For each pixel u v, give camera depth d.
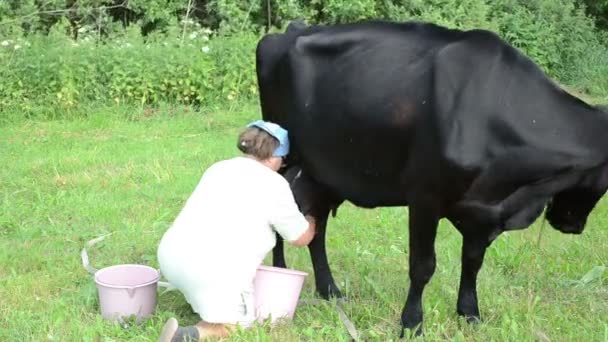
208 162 8.68
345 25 4.72
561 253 6.11
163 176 8.05
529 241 6.27
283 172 5.02
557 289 5.48
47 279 5.45
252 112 11.08
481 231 4.39
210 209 4.48
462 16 14.13
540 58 13.98
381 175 4.46
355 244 6.29
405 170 4.33
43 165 8.34
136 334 4.64
